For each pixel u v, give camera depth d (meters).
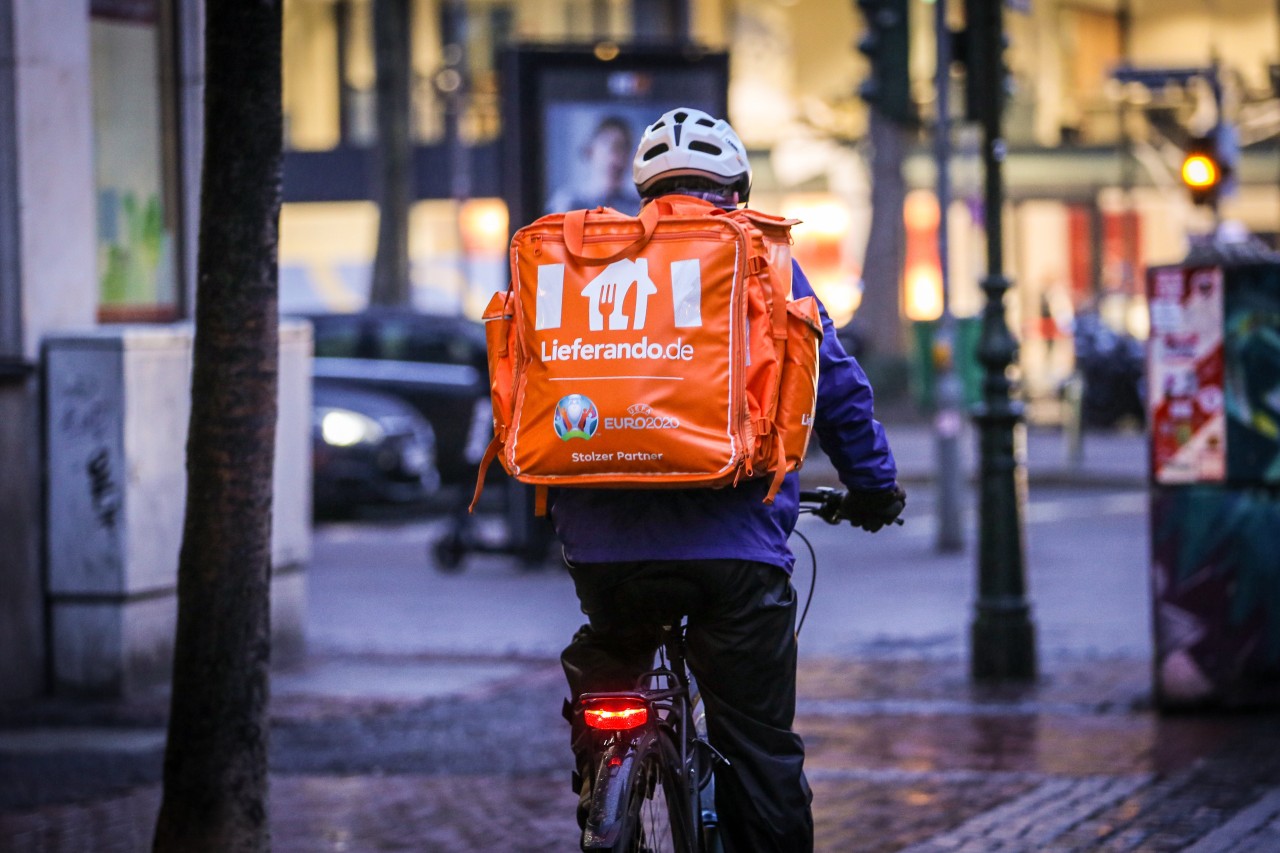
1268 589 15.01
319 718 15.90
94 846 11.76
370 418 32.78
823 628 20.70
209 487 9.52
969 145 36.50
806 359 7.07
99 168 17.94
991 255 17.06
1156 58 82.12
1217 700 15.08
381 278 56.56
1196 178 20.16
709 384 6.88
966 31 17.25
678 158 7.56
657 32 73.56
